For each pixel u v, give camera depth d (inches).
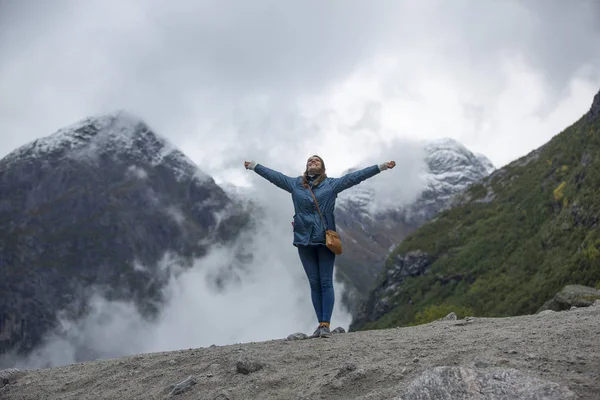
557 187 3614.7
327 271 347.9
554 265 2738.7
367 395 206.7
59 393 300.5
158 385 275.1
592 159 3161.9
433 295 3870.6
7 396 313.0
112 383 293.9
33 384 324.2
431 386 189.9
